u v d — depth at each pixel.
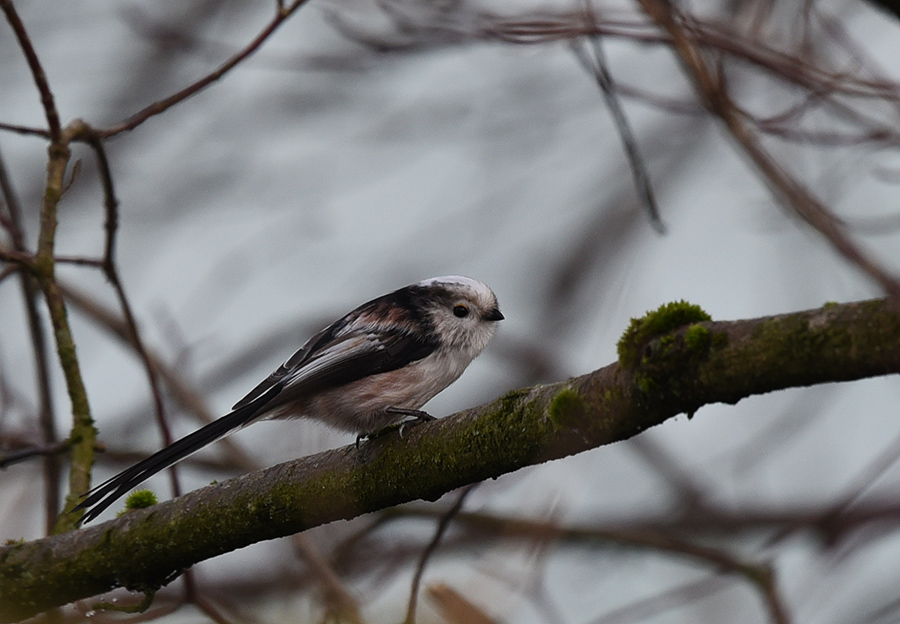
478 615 8.81
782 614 12.10
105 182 10.51
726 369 5.86
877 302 5.40
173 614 10.35
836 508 12.52
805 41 11.42
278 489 7.95
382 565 13.40
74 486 9.19
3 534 12.83
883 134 10.99
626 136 10.75
